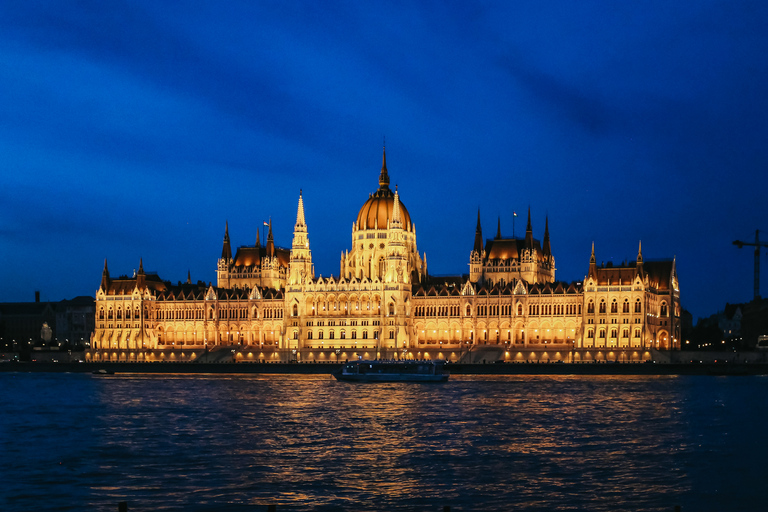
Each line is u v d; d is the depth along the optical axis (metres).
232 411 185.88
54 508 102.62
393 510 101.12
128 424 166.12
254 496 107.31
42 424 166.75
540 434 151.38
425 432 154.12
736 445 139.75
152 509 102.00
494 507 102.06
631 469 121.25
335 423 166.00
